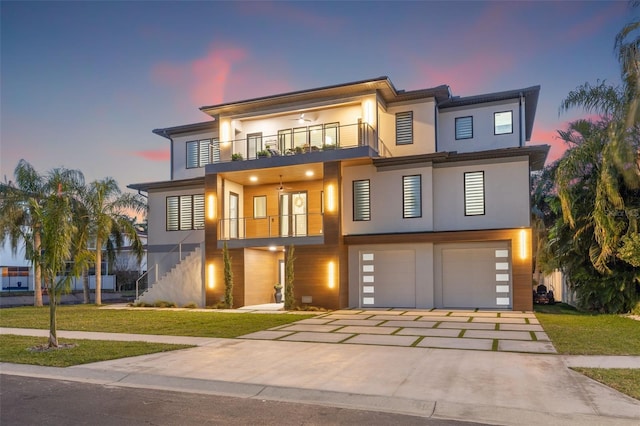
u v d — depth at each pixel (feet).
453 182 63.87
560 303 73.61
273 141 74.54
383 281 65.46
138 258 87.40
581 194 56.08
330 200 63.98
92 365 29.32
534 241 87.45
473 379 24.52
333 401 21.66
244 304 67.10
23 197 75.66
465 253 63.05
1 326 49.14
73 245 40.24
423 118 68.74
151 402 21.83
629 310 54.13
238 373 26.73
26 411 20.51
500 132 68.80
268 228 74.84
